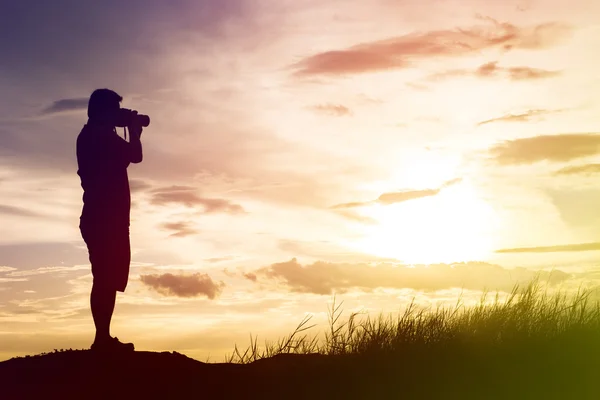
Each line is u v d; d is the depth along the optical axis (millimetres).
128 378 8117
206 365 8680
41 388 7910
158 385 7961
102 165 8844
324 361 8289
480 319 8578
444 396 7402
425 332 8461
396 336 8453
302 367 8164
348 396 7492
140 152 9258
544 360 7875
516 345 8172
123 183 8961
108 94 9188
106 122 9117
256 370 8297
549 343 8172
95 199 8805
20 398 7699
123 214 8898
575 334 8289
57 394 7770
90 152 8875
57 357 8688
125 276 8906
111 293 8781
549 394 7363
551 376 7609
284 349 8867
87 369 8305
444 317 8797
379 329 8641
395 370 7805
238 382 7973
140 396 7711
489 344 8234
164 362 8609
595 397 7285
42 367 8406
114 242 8781
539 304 9008
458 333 8422
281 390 7684
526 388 7453
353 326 8789
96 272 8773
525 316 8641
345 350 8586
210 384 7953
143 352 8898
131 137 9250
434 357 7965
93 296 8766
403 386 7570
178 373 8297
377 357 8078
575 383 7504
